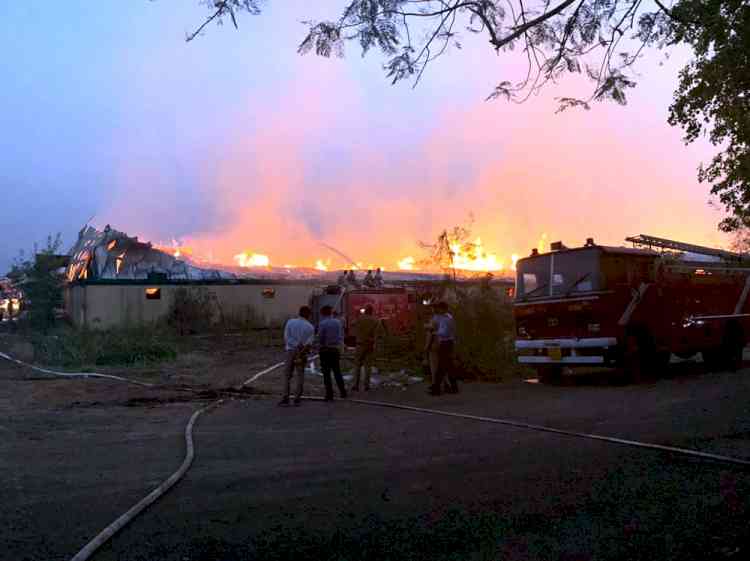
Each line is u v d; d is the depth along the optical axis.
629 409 10.84
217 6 6.14
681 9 7.20
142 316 31.78
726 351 16.88
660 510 5.71
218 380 15.84
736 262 17.98
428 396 13.22
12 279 32.97
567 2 6.68
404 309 22.12
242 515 5.72
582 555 4.77
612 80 7.48
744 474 6.77
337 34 6.91
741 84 9.03
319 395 13.69
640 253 14.98
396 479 6.81
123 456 8.00
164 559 4.78
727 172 12.14
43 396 13.27
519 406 11.54
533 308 14.93
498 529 5.31
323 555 4.84
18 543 5.05
